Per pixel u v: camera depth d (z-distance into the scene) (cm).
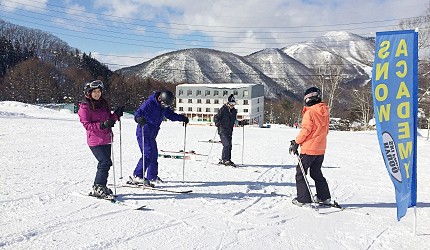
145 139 568
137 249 329
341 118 4991
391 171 392
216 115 805
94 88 467
